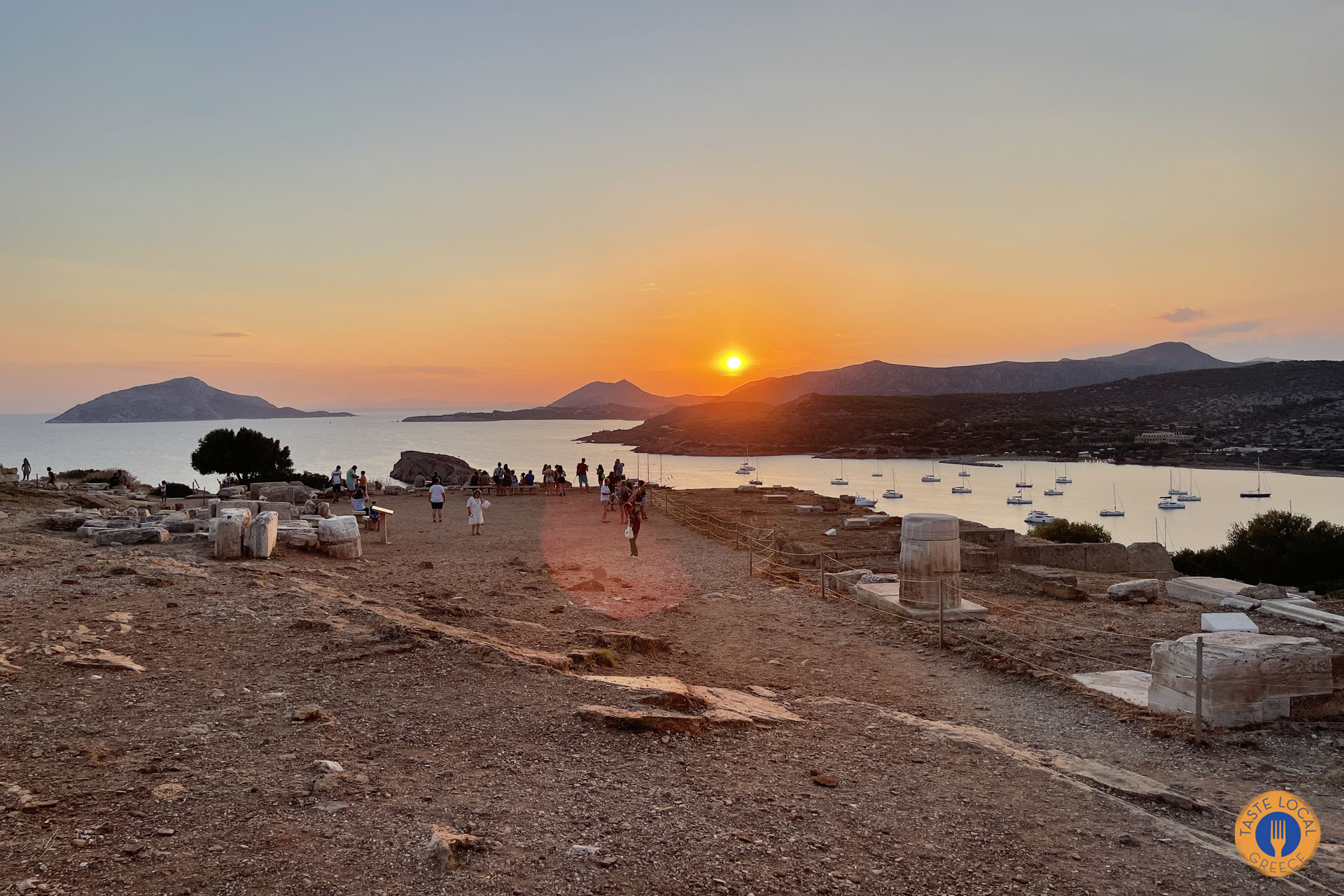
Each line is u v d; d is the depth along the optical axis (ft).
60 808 17.78
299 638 33.60
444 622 40.63
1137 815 22.41
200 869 15.70
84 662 28.58
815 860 18.47
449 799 19.81
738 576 63.21
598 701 28.25
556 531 90.17
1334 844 21.26
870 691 35.42
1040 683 36.40
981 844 20.16
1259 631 43.37
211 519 73.26
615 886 16.43
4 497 93.40
